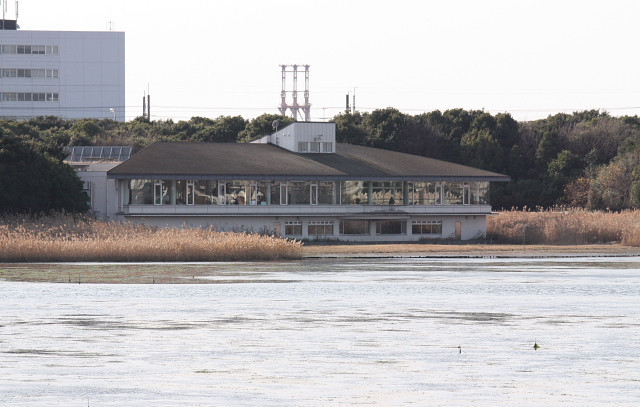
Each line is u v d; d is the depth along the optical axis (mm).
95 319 139125
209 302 162625
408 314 146125
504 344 116000
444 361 104500
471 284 198000
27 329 128250
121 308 153125
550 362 103812
